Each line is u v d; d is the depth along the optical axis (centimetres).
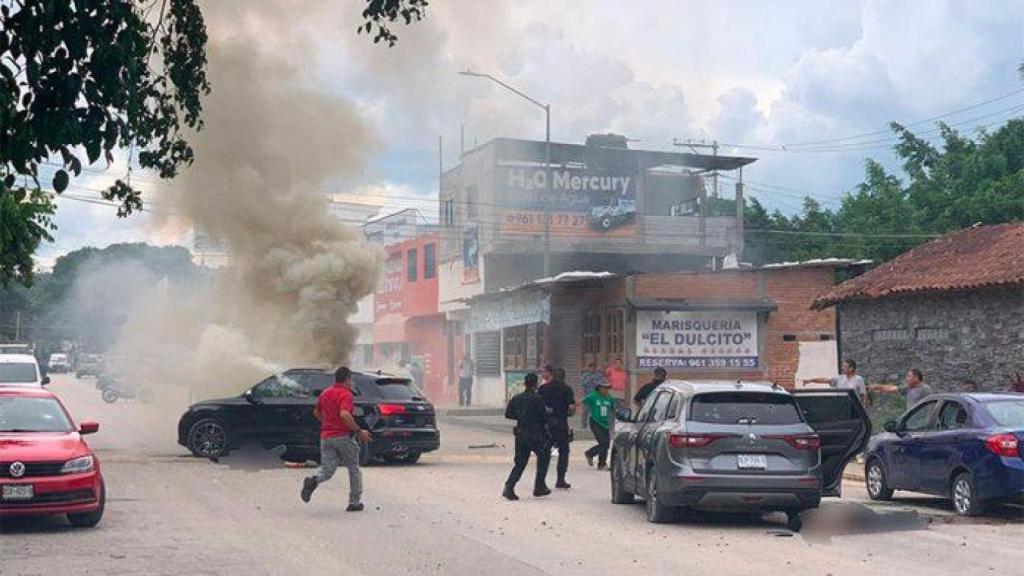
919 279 2339
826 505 1454
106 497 1502
